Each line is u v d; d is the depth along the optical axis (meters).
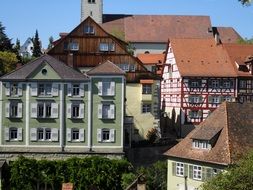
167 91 110.31
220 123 62.44
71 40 94.12
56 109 77.69
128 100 91.56
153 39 152.38
